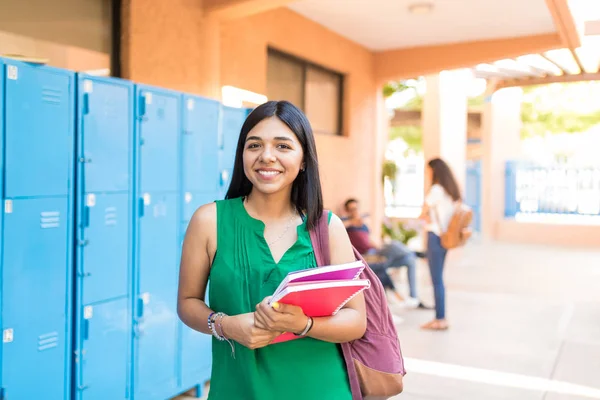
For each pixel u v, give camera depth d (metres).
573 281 9.19
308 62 7.28
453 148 10.96
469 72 10.08
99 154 3.41
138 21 4.43
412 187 17.20
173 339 4.01
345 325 1.69
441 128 10.26
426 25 7.29
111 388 3.55
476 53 8.03
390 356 1.88
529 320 6.61
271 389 1.71
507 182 14.99
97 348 3.45
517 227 14.62
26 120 3.00
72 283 3.31
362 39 8.02
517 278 9.45
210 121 4.29
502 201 14.95
